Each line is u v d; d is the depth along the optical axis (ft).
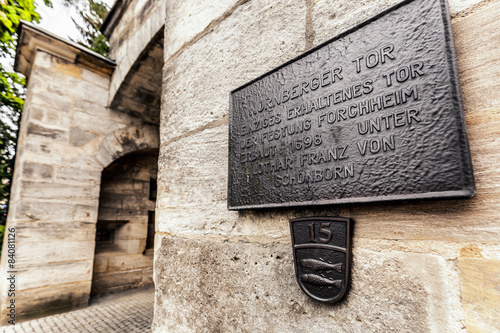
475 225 1.68
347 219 2.16
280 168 2.65
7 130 11.65
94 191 10.02
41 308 8.51
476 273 1.64
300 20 2.93
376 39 2.15
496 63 1.74
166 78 4.92
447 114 1.73
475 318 1.61
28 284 8.32
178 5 4.96
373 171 2.01
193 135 4.00
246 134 3.10
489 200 1.65
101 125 10.57
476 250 1.66
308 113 2.51
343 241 2.15
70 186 9.43
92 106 10.41
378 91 2.08
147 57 9.44
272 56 3.14
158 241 4.29
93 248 9.75
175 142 4.32
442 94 1.77
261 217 2.89
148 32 8.84
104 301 10.21
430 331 1.75
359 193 2.05
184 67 4.49
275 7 3.23
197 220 3.65
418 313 1.81
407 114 1.90
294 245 2.45
